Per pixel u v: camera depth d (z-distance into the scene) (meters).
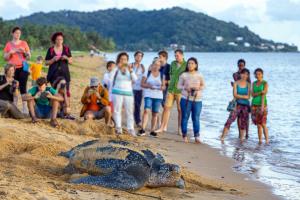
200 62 112.06
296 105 23.80
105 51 179.88
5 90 12.62
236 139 14.52
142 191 7.89
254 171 10.50
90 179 7.66
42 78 12.89
